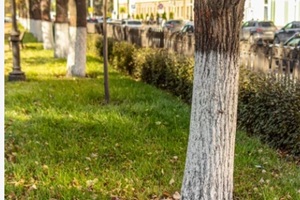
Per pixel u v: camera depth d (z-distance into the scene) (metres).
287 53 8.13
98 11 61.75
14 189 5.38
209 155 4.34
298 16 38.47
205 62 4.24
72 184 5.59
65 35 20.09
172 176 5.91
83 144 7.23
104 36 10.54
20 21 65.50
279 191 5.55
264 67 8.87
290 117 7.47
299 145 7.26
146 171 6.09
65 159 6.52
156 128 8.20
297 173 6.32
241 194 5.47
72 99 10.62
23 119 8.72
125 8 65.19
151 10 60.00
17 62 13.80
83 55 14.73
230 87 4.27
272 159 6.93
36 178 5.78
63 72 15.57
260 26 30.33
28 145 7.07
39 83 13.06
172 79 12.20
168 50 13.64
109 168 6.22
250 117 8.45
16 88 12.11
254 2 42.56
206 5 4.15
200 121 4.34
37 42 29.61
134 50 15.42
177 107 10.01
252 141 7.74
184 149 7.09
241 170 6.28
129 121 8.54
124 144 7.24
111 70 16.56
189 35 12.30
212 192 4.38
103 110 9.41
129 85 12.96
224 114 4.29
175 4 54.22
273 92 7.96
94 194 5.29
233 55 4.23
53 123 8.40
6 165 6.13
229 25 4.17
